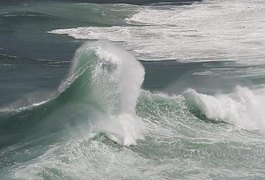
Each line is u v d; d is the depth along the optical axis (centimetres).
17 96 7306
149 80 8394
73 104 5838
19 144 5153
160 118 6231
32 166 4491
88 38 12381
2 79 8444
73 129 5344
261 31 12475
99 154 4988
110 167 4803
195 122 6269
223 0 17662
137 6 16862
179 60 9931
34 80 8412
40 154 4853
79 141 5097
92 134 5253
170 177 4759
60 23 14050
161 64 9625
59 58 10344
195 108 6481
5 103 6888
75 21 14325
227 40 11606
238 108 6631
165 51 10738
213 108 6456
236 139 5772
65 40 12175
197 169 4953
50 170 4469
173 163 5053
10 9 16138
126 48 11050
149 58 10162
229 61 9725
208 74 8769
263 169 5034
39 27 13525
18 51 10819
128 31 12938
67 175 4472
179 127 6072
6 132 5509
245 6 16088
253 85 7938
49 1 18000
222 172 4919
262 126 6322
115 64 6169
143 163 4994
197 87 7944
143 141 5503
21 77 8612
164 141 5547
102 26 13750
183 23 13938
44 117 5741
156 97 6562
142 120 6084
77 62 6219
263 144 5644
